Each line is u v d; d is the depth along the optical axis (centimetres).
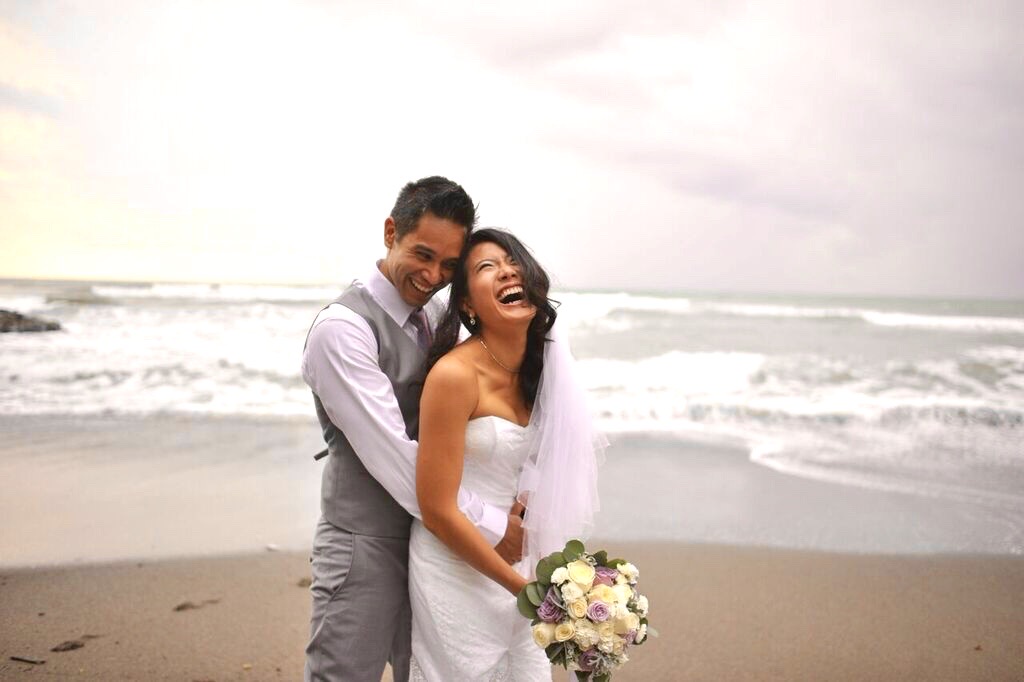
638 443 838
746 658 368
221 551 490
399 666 259
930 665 362
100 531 520
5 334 1620
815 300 5966
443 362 219
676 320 2788
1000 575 477
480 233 231
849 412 974
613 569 216
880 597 442
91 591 427
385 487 226
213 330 1817
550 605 204
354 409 224
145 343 1516
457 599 227
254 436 815
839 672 354
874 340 2155
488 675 229
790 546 524
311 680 237
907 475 716
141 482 637
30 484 624
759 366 1476
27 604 408
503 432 225
